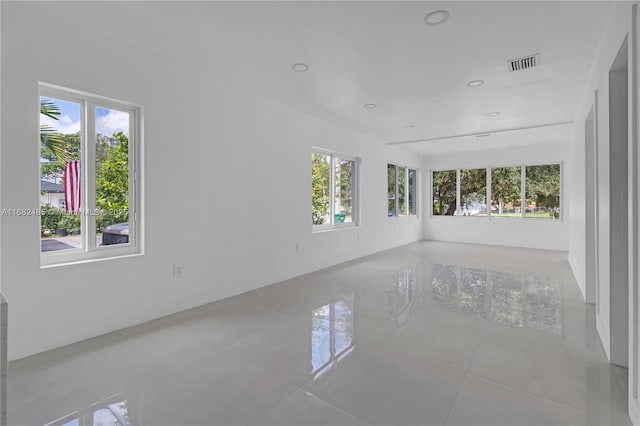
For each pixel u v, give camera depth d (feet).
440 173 30.78
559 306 11.94
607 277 8.02
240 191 13.62
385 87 12.99
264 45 9.70
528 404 6.19
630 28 5.51
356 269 18.39
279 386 6.84
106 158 9.88
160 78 10.78
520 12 7.84
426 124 18.85
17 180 7.91
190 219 11.77
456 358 8.05
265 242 14.84
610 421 5.67
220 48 9.93
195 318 10.84
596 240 9.64
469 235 29.01
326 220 19.69
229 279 13.21
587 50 9.68
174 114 11.21
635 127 5.44
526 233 26.23
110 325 9.66
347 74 11.76
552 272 17.44
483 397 6.43
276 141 15.30
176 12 8.06
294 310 11.61
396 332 9.66
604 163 8.34
